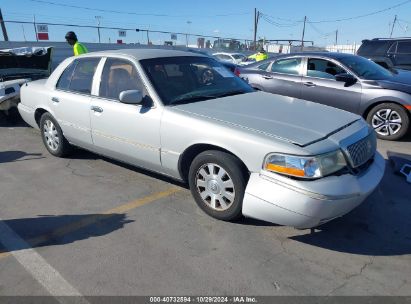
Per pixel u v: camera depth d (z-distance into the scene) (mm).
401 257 3000
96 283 2764
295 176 2898
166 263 2969
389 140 6312
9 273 2906
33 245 3275
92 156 5566
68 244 3271
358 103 6414
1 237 3420
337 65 6703
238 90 4430
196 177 3635
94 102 4488
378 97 6199
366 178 3154
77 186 4492
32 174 4918
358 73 6508
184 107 3768
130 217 3707
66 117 4973
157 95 3893
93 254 3115
